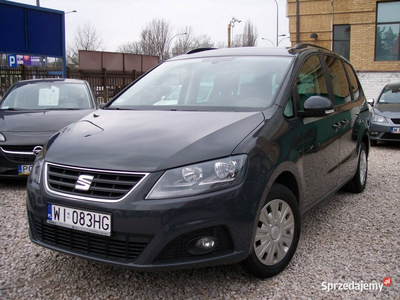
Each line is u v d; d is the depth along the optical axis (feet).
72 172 8.92
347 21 51.52
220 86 11.76
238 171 8.57
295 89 11.35
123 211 8.13
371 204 15.97
